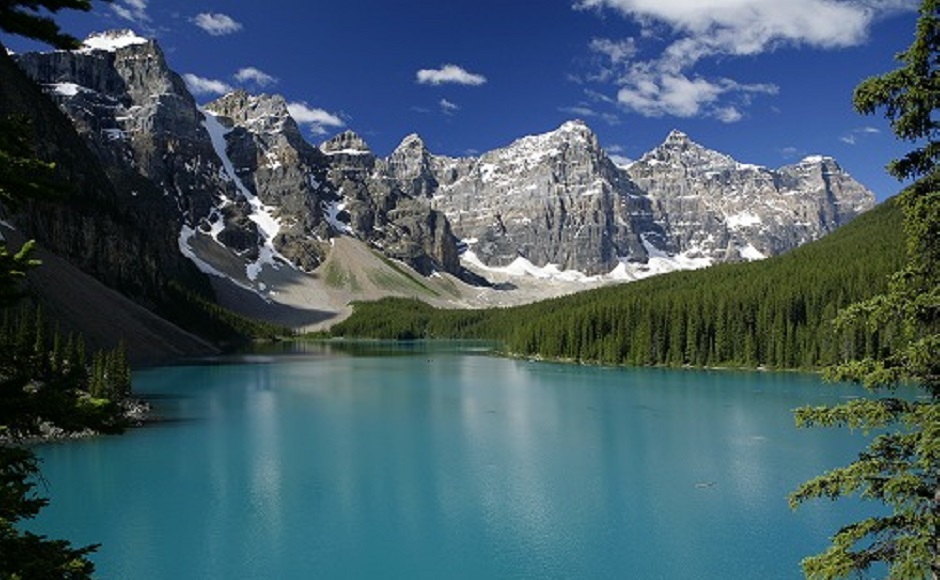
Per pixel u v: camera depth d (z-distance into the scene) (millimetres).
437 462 60438
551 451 64625
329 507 48000
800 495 15430
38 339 83750
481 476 55969
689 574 37031
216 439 70125
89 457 61688
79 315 145000
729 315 147750
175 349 172750
